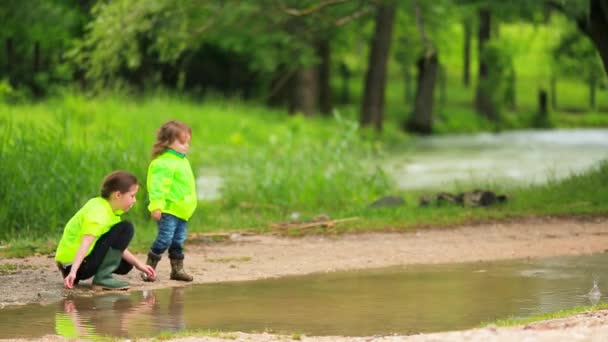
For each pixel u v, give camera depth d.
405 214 21.27
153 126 41.16
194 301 12.42
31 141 21.34
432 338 8.76
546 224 20.14
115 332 10.47
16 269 14.94
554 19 67.06
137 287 13.52
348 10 42.09
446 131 79.88
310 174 24.94
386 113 83.50
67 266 13.43
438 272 14.79
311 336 10.07
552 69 73.19
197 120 46.75
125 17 26.64
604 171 25.50
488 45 71.19
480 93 86.44
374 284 13.70
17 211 19.06
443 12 58.16
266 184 24.33
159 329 10.62
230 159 36.22
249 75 73.88
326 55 71.88
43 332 10.49
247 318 11.26
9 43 55.31
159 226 13.93
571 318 10.13
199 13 30.80
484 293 12.87
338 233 19.20
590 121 95.38
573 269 14.94
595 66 52.72
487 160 42.44
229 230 19.38
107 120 38.22
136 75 57.94
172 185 13.88
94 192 20.11
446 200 22.88
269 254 16.70
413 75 102.81
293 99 61.97
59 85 51.38
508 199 23.48
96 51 27.66
